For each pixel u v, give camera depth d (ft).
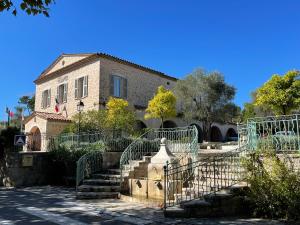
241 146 35.22
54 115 86.74
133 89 89.61
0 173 54.19
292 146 31.81
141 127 89.45
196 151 40.40
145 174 43.01
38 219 26.76
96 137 55.83
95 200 37.06
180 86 99.66
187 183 35.35
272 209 26.18
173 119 96.17
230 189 28.48
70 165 52.13
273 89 62.59
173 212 26.86
